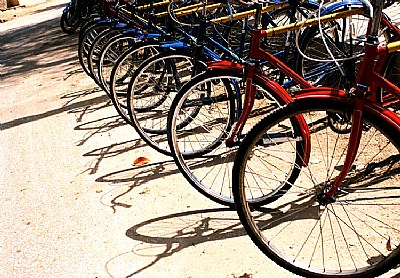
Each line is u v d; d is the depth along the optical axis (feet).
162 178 11.62
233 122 11.50
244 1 9.04
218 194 10.24
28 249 9.75
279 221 9.45
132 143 13.78
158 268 8.67
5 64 27.58
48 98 19.20
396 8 16.51
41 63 26.37
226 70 9.75
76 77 21.80
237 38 14.02
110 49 16.26
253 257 8.67
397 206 9.41
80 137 14.71
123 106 15.56
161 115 14.66
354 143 7.33
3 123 17.03
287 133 8.93
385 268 7.45
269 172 11.00
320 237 8.91
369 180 10.20
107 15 18.25
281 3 11.84
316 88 7.40
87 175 12.30
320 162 11.22
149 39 13.24
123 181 11.74
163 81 14.21
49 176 12.53
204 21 11.21
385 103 9.66
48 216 10.75
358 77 7.02
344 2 10.82
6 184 12.45
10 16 50.55
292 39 12.10
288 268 8.03
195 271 8.48
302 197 10.07
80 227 10.18
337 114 7.77
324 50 12.73
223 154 12.16
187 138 13.05
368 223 9.08
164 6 15.57
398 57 12.12
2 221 10.82
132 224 10.01
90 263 9.07
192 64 11.68
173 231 9.61
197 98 11.32
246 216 8.07
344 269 8.07
